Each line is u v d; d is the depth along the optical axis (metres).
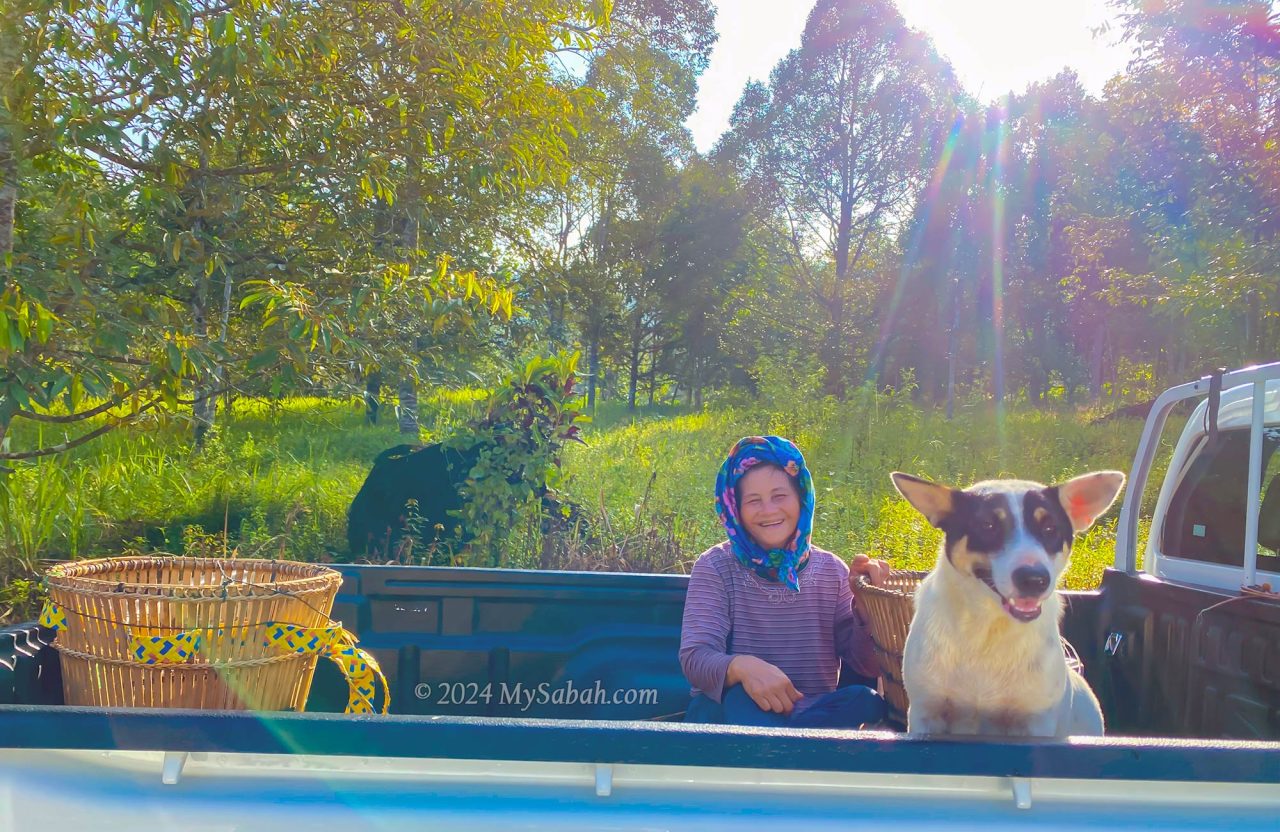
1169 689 3.07
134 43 4.79
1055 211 29.05
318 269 6.87
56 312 4.48
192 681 2.19
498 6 6.10
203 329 7.28
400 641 3.36
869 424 14.02
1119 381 29.14
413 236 7.43
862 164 36.09
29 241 5.15
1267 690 2.60
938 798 1.62
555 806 1.59
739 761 1.57
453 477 6.89
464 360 10.13
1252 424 2.80
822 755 1.57
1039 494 2.61
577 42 6.66
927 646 2.62
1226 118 15.07
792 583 3.07
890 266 34.88
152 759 1.60
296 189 6.34
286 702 2.34
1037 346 36.78
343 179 5.81
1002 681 2.53
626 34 15.89
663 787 1.61
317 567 2.84
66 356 4.37
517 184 6.70
